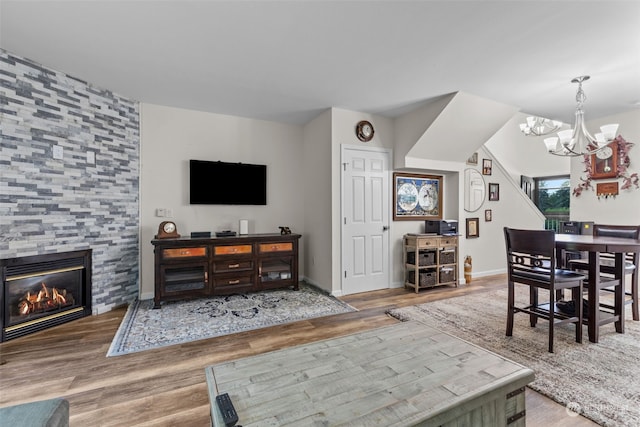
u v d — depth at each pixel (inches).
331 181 147.8
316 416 37.6
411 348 56.0
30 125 102.1
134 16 78.2
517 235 96.5
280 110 152.3
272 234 158.9
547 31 85.1
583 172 173.6
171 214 146.6
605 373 75.4
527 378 47.2
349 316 118.5
